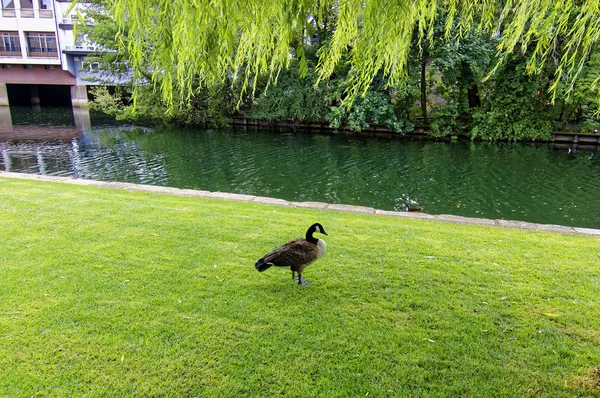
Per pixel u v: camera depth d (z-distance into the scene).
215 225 5.84
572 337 3.30
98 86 30.19
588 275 4.38
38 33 32.94
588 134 18.64
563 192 11.98
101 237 5.27
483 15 3.92
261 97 23.47
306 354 3.08
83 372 2.87
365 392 2.74
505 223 6.50
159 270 4.38
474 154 17.20
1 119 28.00
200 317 3.53
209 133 23.08
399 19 3.18
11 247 4.87
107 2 2.81
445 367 2.97
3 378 2.80
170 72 3.04
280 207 7.12
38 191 7.51
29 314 3.51
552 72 17.03
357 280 4.24
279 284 4.14
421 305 3.76
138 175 13.95
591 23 3.11
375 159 16.39
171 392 2.72
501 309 3.69
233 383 2.80
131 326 3.37
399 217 6.74
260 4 2.97
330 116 20.70
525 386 2.78
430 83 20.58
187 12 2.75
